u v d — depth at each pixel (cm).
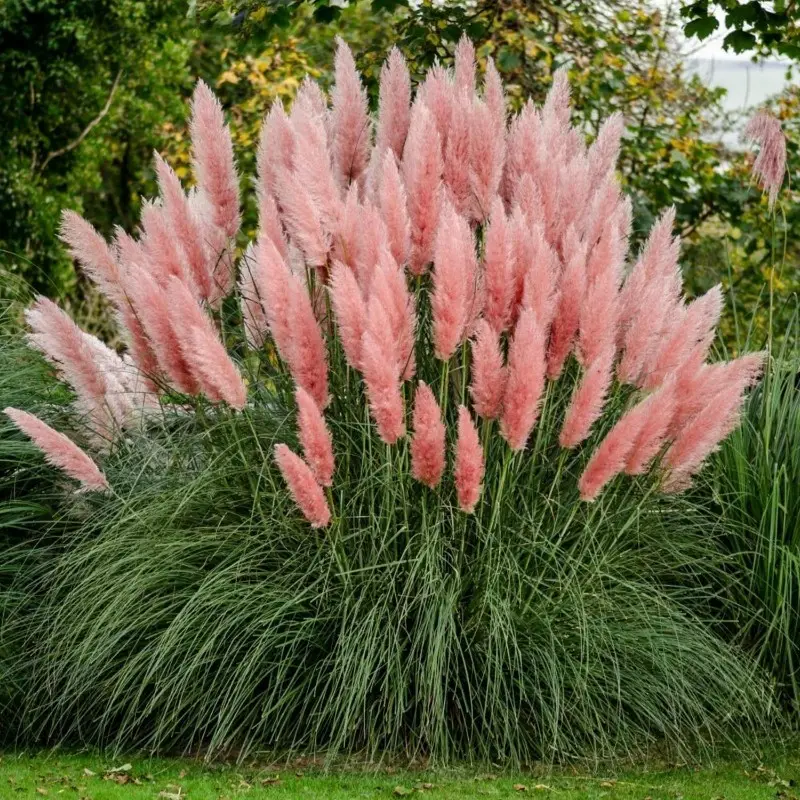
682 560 634
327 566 584
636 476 619
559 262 633
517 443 564
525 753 559
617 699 572
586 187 665
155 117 1739
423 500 575
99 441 677
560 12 1154
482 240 660
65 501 658
